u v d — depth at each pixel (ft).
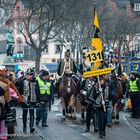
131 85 99.40
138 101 98.68
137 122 92.07
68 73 90.12
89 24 245.24
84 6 211.41
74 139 69.56
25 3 223.10
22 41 366.02
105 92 71.97
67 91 89.45
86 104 77.71
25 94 72.64
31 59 352.49
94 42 82.99
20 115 99.66
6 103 56.24
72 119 91.71
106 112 71.77
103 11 263.29
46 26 229.45
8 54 179.42
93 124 80.43
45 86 81.51
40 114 81.92
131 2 426.51
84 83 78.95
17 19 212.23
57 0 190.90
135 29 300.20
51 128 80.79
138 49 317.42
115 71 88.84
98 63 79.36
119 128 82.74
